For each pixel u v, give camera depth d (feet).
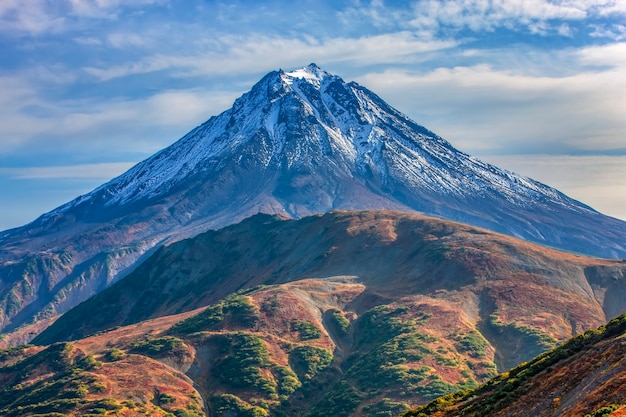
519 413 219.82
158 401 579.89
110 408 548.31
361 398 552.82
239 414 572.10
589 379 211.00
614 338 232.12
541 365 250.78
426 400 522.88
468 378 562.66
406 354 606.96
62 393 589.73
